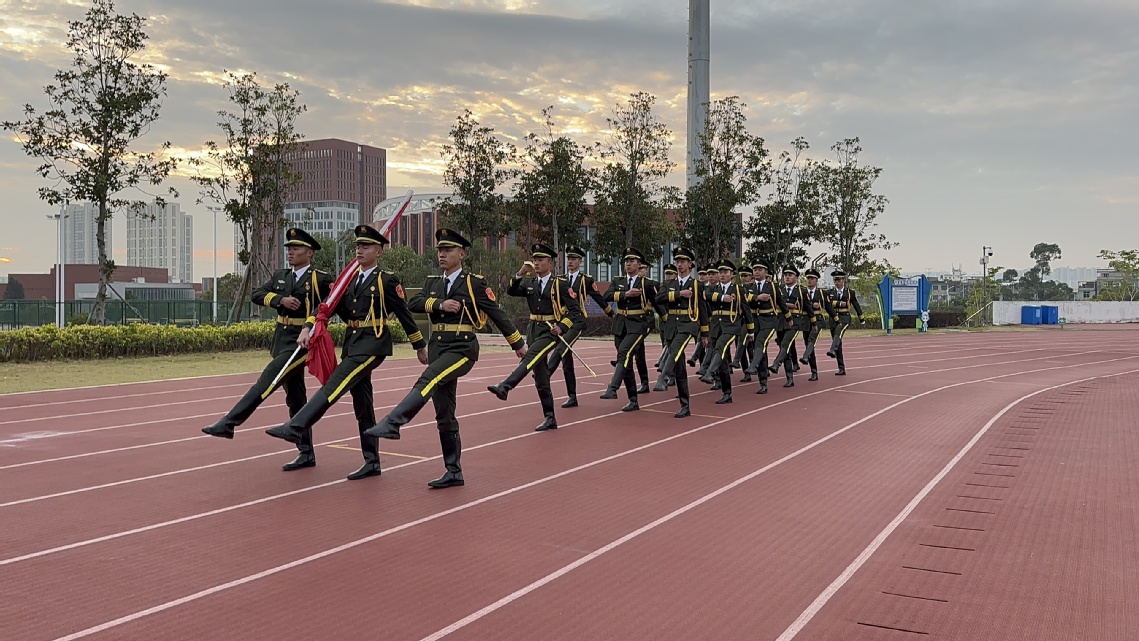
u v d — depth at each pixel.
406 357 23.98
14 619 4.84
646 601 5.22
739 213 51.78
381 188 185.12
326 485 8.10
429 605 5.12
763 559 6.04
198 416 12.56
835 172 46.34
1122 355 28.11
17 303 35.59
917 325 44.34
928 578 5.68
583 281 13.20
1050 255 110.88
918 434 11.31
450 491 7.91
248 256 32.12
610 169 38.84
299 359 8.59
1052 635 4.77
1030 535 6.68
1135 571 5.85
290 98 31.30
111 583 5.43
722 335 14.23
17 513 7.06
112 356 23.28
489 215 38.16
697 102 47.03
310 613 4.97
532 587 5.44
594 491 7.95
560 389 16.00
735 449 10.09
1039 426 12.08
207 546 6.20
